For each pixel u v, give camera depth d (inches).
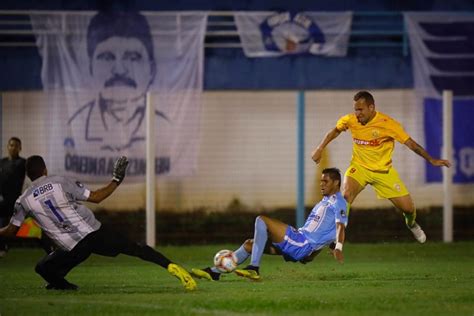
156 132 2170.3
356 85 2321.6
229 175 2331.4
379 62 2329.0
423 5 2536.9
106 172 2150.6
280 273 1519.4
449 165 1454.2
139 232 2251.5
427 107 2251.5
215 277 1257.4
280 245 1259.2
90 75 2155.5
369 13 2374.5
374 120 1497.3
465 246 2060.8
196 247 2087.8
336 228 1245.7
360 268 1622.8
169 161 2170.3
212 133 2325.3
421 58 2263.8
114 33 2166.6
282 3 2534.5
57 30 2162.9
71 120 2150.6
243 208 2331.4
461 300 1120.2
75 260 1194.6
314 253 1269.7
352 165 1541.6
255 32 2295.8
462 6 2541.8
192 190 2313.0
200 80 2193.7
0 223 2012.8
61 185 1173.1
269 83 2295.8
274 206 2342.5
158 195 2289.6
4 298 1173.1
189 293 1186.6
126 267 1690.5
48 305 1095.6
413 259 1828.2
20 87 2204.7
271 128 2345.0
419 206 2325.3
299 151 2274.9
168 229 2268.7
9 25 2261.3
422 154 1477.6
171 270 1181.7
